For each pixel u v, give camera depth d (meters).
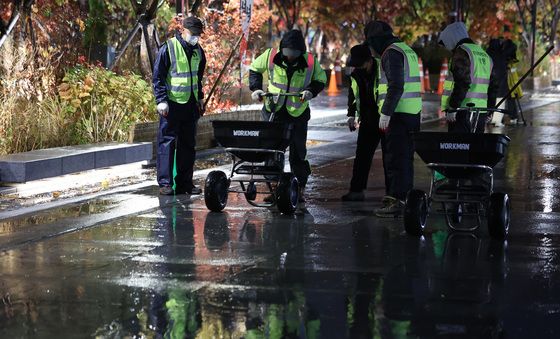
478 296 16.39
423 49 85.62
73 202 25.16
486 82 24.09
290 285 17.00
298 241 20.67
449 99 23.95
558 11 97.69
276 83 25.00
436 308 15.65
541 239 20.98
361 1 84.94
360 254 19.47
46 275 17.61
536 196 27.02
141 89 34.62
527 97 75.19
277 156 23.56
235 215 23.64
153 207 24.62
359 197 25.98
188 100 26.55
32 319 14.94
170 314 15.21
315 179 30.31
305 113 25.22
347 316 15.19
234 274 17.77
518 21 90.81
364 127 25.39
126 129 33.09
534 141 42.53
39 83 32.78
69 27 37.19
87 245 20.12
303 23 90.69
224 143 23.45
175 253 19.42
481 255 19.44
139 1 39.47
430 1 85.75
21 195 25.98
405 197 23.56
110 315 15.16
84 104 33.34
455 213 21.70
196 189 26.91
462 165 20.75
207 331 14.38
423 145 20.81
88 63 36.81
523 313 15.40
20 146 30.34
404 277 17.64
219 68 40.09
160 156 26.53
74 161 28.27
